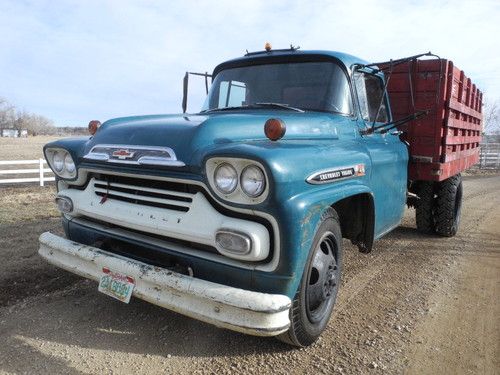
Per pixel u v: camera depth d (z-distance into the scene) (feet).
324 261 10.43
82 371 9.34
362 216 12.59
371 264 17.15
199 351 10.23
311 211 8.86
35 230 20.77
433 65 17.70
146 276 9.13
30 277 14.29
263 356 10.09
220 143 9.29
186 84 17.08
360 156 11.94
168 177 9.16
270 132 9.27
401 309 12.93
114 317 11.73
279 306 8.16
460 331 11.68
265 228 8.43
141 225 9.63
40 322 11.34
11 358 9.69
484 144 86.38
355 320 12.11
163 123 10.27
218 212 8.80
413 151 18.53
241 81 14.65
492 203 34.24
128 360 9.79
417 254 18.66
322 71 13.56
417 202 21.34
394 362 10.07
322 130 11.57
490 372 9.81
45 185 43.55
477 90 24.79
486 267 17.08
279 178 8.13
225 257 8.94
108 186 10.64
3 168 58.70
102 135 10.99
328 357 10.14
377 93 15.42
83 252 10.37
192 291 8.49
